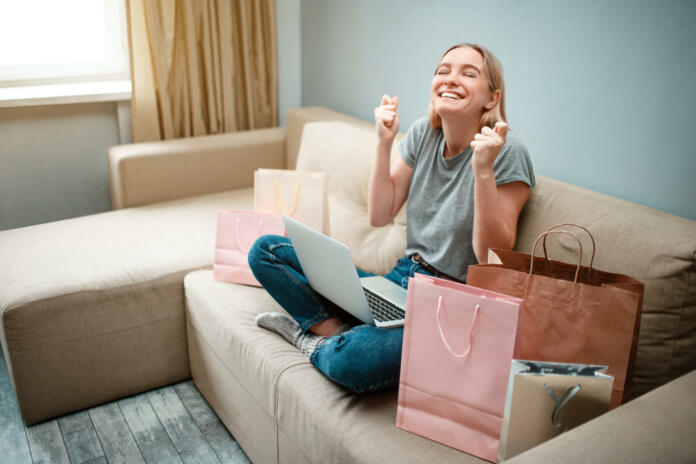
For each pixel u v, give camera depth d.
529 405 1.09
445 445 1.21
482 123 1.57
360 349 1.33
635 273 1.36
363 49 2.62
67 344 1.82
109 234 2.18
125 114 2.79
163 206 2.49
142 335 1.94
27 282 1.82
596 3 1.68
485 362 1.15
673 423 1.05
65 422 1.86
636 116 1.65
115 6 2.79
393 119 1.64
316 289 1.57
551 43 1.82
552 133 1.90
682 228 1.37
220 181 2.70
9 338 1.73
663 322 1.34
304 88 3.15
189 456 1.71
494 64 1.53
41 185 2.76
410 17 2.32
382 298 1.59
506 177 1.50
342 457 1.23
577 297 1.19
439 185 1.65
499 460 1.13
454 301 1.16
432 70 2.29
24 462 1.68
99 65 2.86
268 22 2.89
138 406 1.94
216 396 1.85
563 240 1.50
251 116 2.98
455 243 1.58
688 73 1.51
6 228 2.74
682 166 1.58
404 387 1.24
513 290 1.25
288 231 1.51
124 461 1.69
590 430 1.03
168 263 1.98
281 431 1.47
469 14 2.07
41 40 2.72
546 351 1.24
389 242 1.93
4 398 1.98
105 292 1.84
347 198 2.12
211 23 2.71
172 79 2.77
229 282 1.90
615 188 1.76
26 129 2.64
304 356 1.52
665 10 1.53
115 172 2.48
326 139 2.28
